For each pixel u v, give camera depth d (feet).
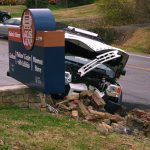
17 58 35.06
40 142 24.41
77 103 36.60
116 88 41.70
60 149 23.73
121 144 26.20
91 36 44.19
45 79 29.73
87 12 166.71
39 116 30.04
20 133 25.55
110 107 41.57
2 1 205.36
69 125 28.76
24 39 32.99
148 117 36.47
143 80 60.49
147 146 26.91
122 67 43.14
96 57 41.65
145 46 112.78
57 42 29.84
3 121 27.68
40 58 30.22
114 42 122.31
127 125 33.53
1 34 99.55
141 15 138.00
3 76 51.13
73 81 41.39
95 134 27.53
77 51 42.34
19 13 176.76
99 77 41.98
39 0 175.42
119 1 137.39
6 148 22.79
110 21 137.80
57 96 38.63
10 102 31.99
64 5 207.00
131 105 46.70
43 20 30.78
